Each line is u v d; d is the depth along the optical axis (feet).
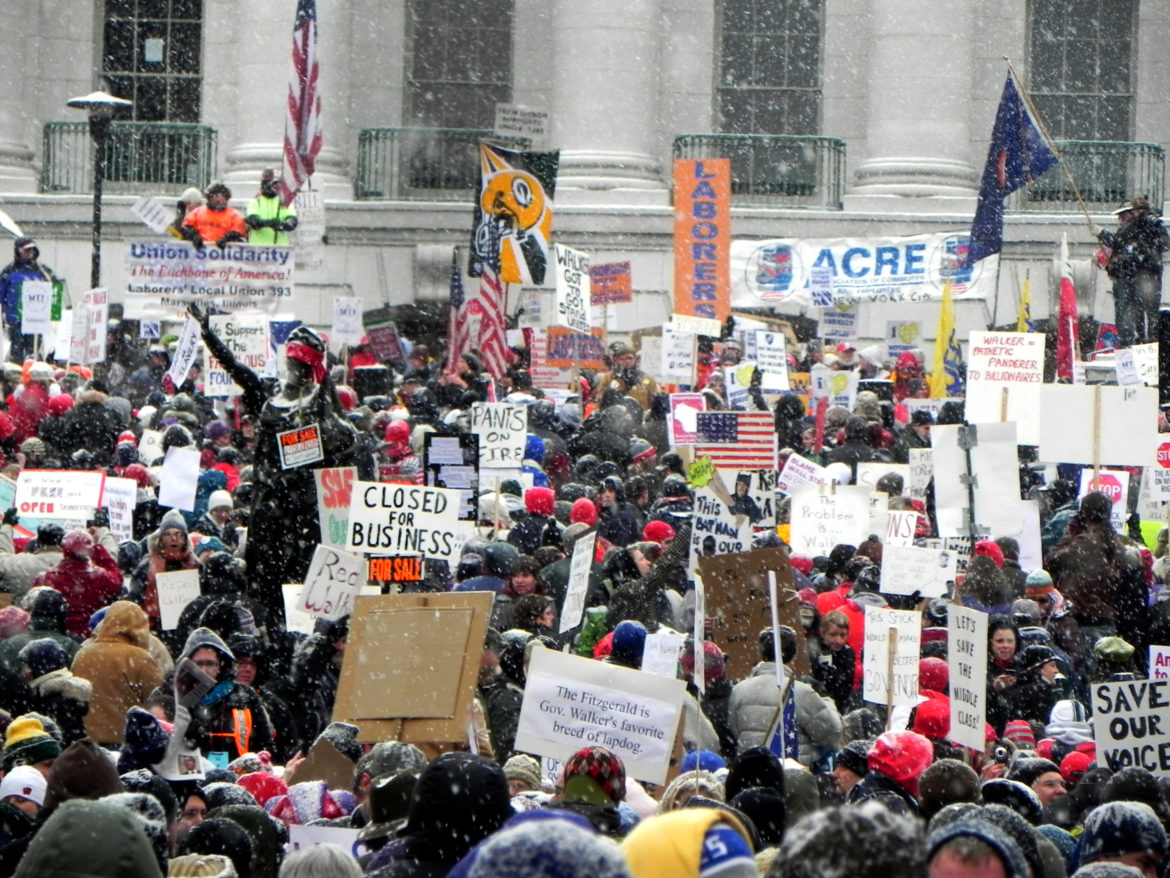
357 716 50.57
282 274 127.44
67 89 216.54
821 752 60.80
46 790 41.01
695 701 57.82
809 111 219.82
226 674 54.39
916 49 206.49
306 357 78.64
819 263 169.68
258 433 79.15
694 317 160.04
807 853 21.16
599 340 151.12
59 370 142.20
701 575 65.36
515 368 150.41
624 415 120.26
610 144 204.23
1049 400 88.94
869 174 207.00
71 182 211.00
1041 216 197.77
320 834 42.68
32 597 69.21
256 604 70.23
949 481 85.71
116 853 25.66
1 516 88.38
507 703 58.08
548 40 220.43
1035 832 36.17
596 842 20.99
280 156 205.05
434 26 221.25
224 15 216.95
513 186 155.94
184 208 157.89
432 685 50.49
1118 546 81.56
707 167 159.43
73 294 201.77
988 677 69.67
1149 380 115.03
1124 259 143.33
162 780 43.47
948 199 204.54
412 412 123.85
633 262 200.44
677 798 43.98
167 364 148.15
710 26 219.00
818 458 119.65
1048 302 197.47
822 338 171.12
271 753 58.34
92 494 88.12
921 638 74.23
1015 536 86.28
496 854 20.90
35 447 98.73
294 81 160.76
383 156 213.25
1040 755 59.98
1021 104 137.49
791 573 65.36
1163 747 52.70
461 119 219.41
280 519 78.28
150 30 218.38
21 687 56.59
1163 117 216.74
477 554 76.43
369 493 65.36
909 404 130.52
